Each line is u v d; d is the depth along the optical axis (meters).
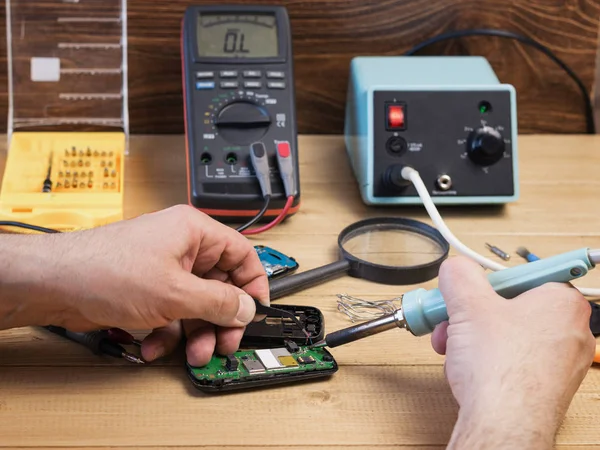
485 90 1.05
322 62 1.23
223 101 1.04
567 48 1.26
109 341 0.75
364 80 1.08
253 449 0.64
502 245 0.98
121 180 1.04
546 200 1.10
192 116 1.03
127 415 0.68
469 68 1.13
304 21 1.21
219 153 1.02
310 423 0.68
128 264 0.68
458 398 0.62
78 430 0.66
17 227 0.96
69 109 1.16
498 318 0.64
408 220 1.01
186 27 1.07
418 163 1.04
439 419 0.69
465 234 1.01
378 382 0.73
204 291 0.69
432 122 1.04
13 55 1.14
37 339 0.78
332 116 1.27
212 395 0.71
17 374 0.73
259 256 0.92
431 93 1.04
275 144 1.03
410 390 0.72
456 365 0.63
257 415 0.68
